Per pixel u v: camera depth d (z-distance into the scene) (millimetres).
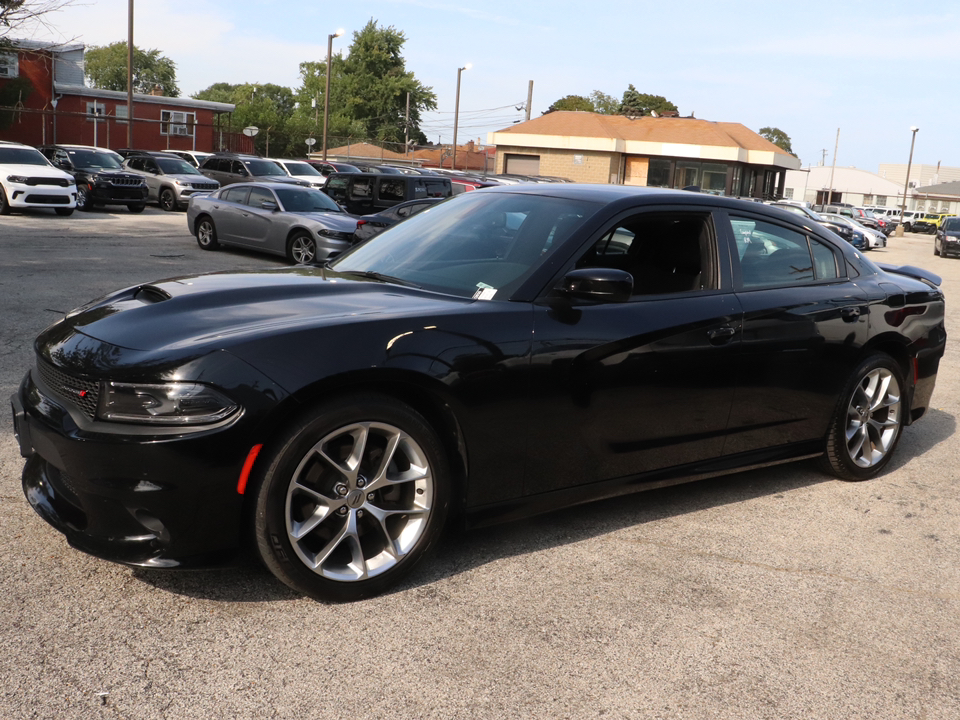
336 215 14172
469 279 3344
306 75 92062
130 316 2961
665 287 3600
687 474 3709
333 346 2727
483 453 3062
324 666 2502
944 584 3344
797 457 4176
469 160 63094
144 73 92312
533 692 2445
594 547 3461
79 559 3051
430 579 3086
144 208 23922
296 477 2684
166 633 2615
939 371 7867
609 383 3307
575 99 80562
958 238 28766
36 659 2430
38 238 14797
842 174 103438
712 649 2746
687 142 40000
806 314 3973
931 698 2557
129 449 2514
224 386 2557
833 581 3305
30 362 5820
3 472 3801
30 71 37812
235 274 3635
